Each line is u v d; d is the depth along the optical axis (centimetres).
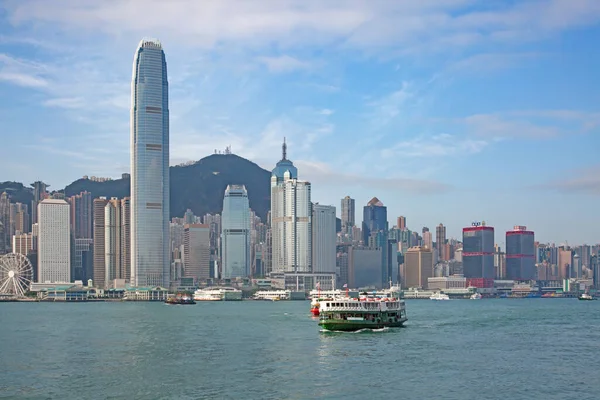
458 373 18175
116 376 17875
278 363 19812
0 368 19238
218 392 15888
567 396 15562
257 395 15575
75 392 15988
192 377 17662
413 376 17725
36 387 16538
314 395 15575
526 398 15362
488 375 17900
